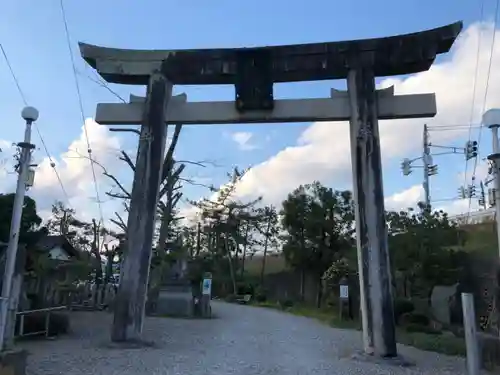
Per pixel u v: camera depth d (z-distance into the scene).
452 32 11.30
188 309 22.70
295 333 16.72
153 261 25.09
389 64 11.56
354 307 23.47
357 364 9.80
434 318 18.72
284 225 38.62
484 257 18.39
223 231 48.25
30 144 8.92
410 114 11.41
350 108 11.59
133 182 11.98
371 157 11.11
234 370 8.93
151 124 12.08
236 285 45.94
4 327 7.24
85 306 23.78
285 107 11.83
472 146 27.45
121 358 9.73
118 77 12.59
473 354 6.41
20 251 10.39
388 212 23.19
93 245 38.25
